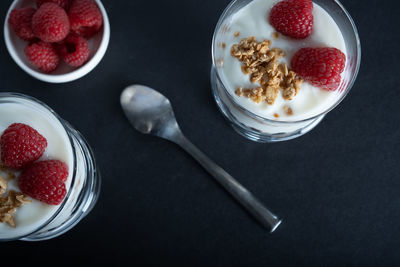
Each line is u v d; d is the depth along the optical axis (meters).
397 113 0.48
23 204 0.41
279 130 0.46
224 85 0.43
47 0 0.46
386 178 0.47
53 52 0.46
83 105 0.48
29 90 0.48
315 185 0.47
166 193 0.47
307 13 0.42
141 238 0.47
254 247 0.47
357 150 0.47
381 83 0.48
